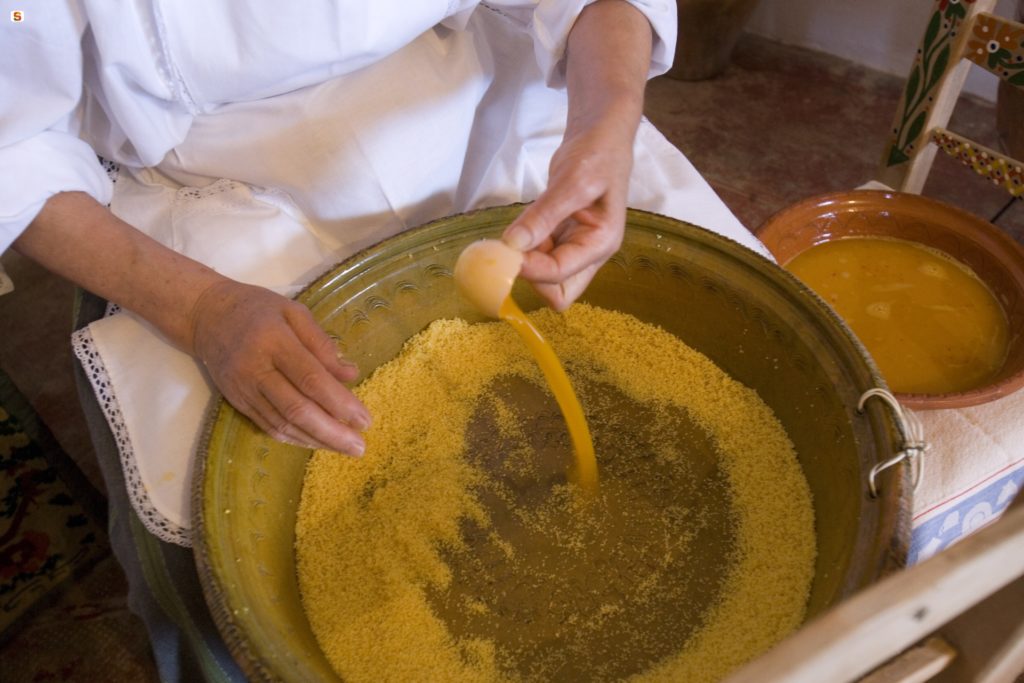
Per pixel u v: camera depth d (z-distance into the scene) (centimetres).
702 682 58
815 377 66
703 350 79
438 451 74
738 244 71
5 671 111
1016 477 80
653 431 75
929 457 78
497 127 93
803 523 66
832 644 28
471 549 68
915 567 30
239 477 61
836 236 100
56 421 137
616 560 67
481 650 61
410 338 81
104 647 112
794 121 179
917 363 87
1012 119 125
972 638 38
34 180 65
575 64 74
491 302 56
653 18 77
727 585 65
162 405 67
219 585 51
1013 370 83
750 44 200
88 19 64
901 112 111
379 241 76
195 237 76
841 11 187
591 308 82
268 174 78
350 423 61
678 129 178
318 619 62
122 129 75
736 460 72
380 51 74
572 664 61
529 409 78
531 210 58
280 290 76
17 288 157
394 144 78
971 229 94
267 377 60
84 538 115
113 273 67
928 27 102
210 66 70
